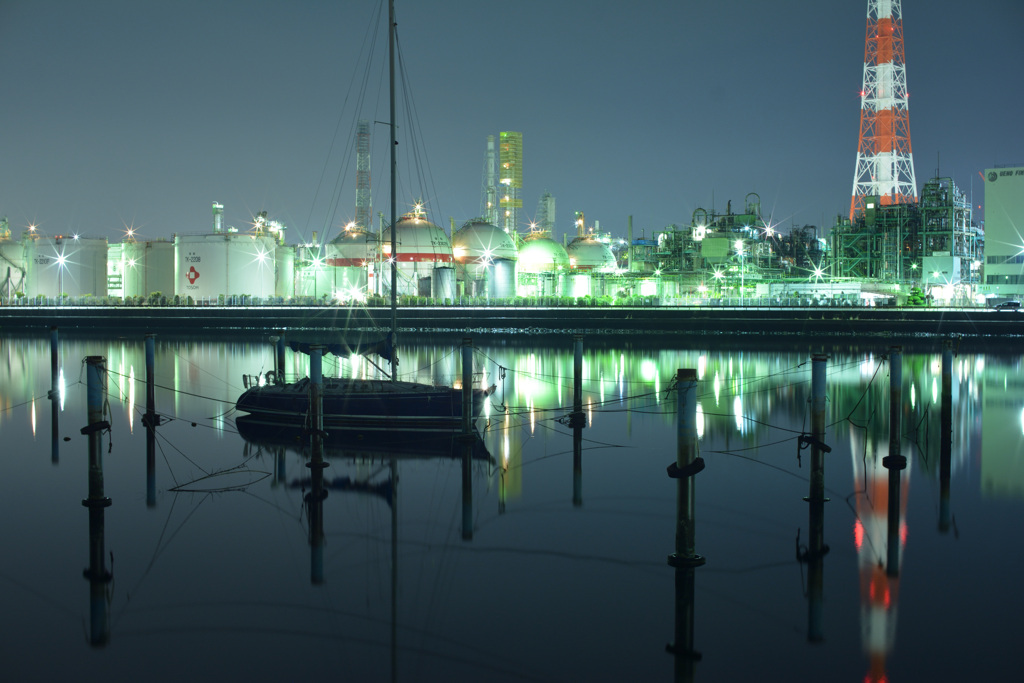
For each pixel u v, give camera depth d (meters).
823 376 28.34
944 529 26.25
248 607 20.50
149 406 41.84
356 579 22.20
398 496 30.28
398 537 25.64
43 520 27.25
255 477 33.03
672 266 130.12
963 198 122.44
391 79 47.19
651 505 28.95
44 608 20.53
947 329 94.38
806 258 131.00
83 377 64.69
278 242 138.88
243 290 126.12
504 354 83.00
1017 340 90.56
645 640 18.73
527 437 41.19
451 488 31.34
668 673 17.39
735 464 35.09
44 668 17.67
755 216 130.88
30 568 23.06
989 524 26.70
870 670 17.48
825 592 21.28
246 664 17.88
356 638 18.94
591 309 104.75
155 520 27.25
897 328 95.62
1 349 89.88
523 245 140.25
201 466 34.84
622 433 42.03
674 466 23.20
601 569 22.86
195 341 100.38
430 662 17.92
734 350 86.38
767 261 126.25
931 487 31.27
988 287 107.81
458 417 39.19
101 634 19.16
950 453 35.06
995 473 33.50
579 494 30.42
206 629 19.36
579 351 43.38
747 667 17.64
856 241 123.50
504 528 26.48
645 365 72.75
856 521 27.08
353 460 36.03
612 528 26.39
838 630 19.19
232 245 125.75
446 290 120.19
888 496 29.98
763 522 26.86
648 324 102.44
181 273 126.94
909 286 116.19
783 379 62.62
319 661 17.98
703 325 101.12
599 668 17.59
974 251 125.06
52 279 138.50
